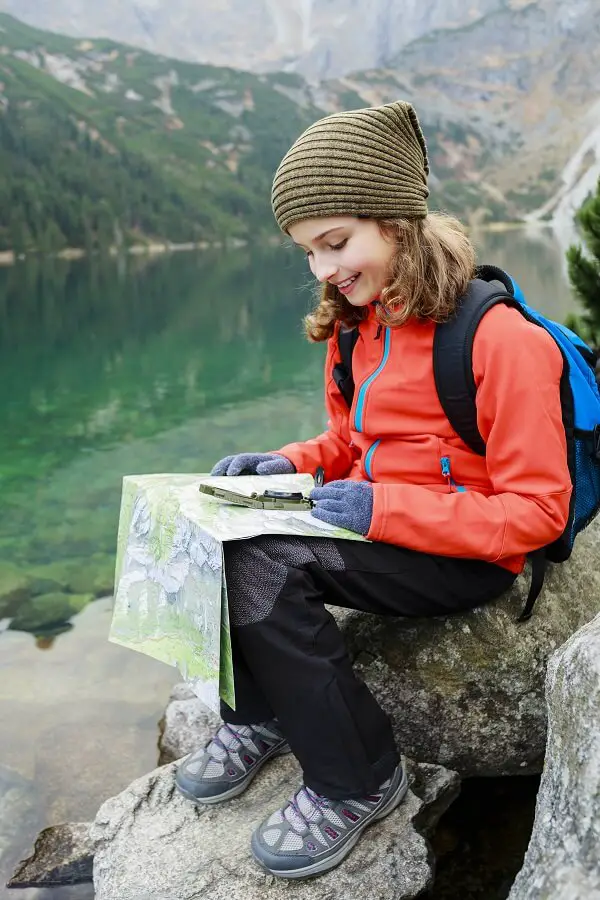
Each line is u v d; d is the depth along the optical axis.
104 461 5.40
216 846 1.57
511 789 1.86
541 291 14.12
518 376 1.46
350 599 1.54
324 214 1.52
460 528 1.48
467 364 1.51
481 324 1.51
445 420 1.58
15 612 3.09
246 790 1.71
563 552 1.64
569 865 1.02
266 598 1.43
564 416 1.56
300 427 6.21
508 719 1.79
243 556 1.43
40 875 1.69
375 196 1.50
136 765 2.08
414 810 1.61
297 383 8.07
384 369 1.63
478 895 1.59
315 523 1.50
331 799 1.49
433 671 1.78
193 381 8.37
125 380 8.57
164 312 15.88
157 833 1.63
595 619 1.30
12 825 1.85
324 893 1.46
